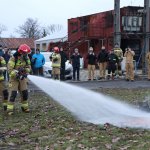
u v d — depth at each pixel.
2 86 12.93
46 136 9.04
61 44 46.66
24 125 10.51
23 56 12.52
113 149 7.62
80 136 8.82
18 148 8.13
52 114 12.03
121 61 27.22
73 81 25.55
